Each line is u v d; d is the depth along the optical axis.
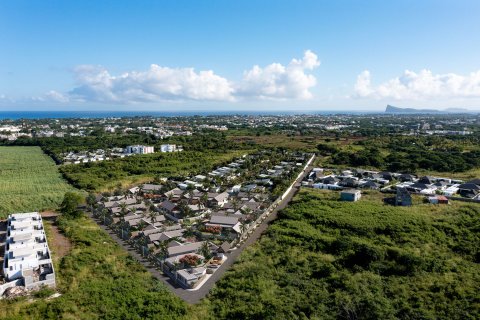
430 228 90.25
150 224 95.12
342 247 79.44
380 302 58.09
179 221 101.06
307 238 86.00
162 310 57.12
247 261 76.06
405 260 71.69
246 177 157.38
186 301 61.44
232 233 90.75
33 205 115.62
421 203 112.75
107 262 75.44
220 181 148.75
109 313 56.44
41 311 56.91
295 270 71.56
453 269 71.00
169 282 68.56
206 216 105.00
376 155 194.25
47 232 92.06
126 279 68.31
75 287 64.75
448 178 151.88
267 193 128.75
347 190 125.56
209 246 81.31
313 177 155.25
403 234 87.38
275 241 85.50
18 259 71.62
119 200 116.94
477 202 113.00
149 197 127.25
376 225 92.19
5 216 106.12
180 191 131.12
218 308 58.78
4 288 63.25
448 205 108.94
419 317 54.00
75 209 107.06
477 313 54.88
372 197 123.31
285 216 103.00
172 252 77.25
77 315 56.31
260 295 61.44
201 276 69.62
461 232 88.12
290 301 59.94
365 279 67.12
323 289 64.31
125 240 89.69
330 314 56.47
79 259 75.44
